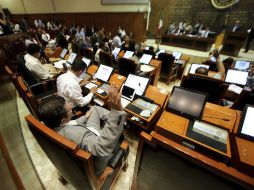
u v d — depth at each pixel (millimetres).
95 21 10305
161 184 866
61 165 971
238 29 7449
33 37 6688
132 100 1971
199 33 8219
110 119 904
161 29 9930
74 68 1877
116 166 1315
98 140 903
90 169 759
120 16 9430
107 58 3834
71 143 701
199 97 1381
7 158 562
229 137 1215
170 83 4559
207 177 624
